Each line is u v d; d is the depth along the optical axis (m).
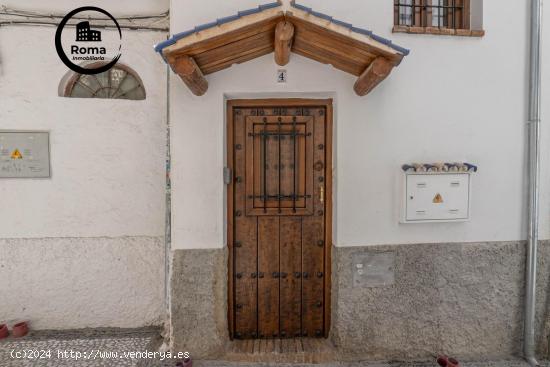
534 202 2.73
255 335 2.86
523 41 2.74
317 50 2.37
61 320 2.99
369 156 2.65
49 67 2.87
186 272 2.62
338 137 2.62
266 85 2.59
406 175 2.58
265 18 2.00
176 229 2.62
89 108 2.92
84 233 2.97
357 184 2.65
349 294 2.68
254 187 2.78
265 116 2.75
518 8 2.73
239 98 2.71
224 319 2.70
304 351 2.69
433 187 2.61
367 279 2.68
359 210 2.66
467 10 2.83
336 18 2.58
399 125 2.66
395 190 2.67
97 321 3.02
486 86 2.72
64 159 2.91
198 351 2.65
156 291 3.05
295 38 2.28
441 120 2.69
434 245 2.72
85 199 2.95
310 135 2.77
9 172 2.87
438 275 2.73
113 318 3.03
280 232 2.81
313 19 2.02
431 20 2.87
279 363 2.63
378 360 2.70
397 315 2.71
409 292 2.71
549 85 2.79
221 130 2.60
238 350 2.70
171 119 2.57
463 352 2.77
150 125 2.96
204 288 2.64
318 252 2.83
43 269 2.95
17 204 2.90
